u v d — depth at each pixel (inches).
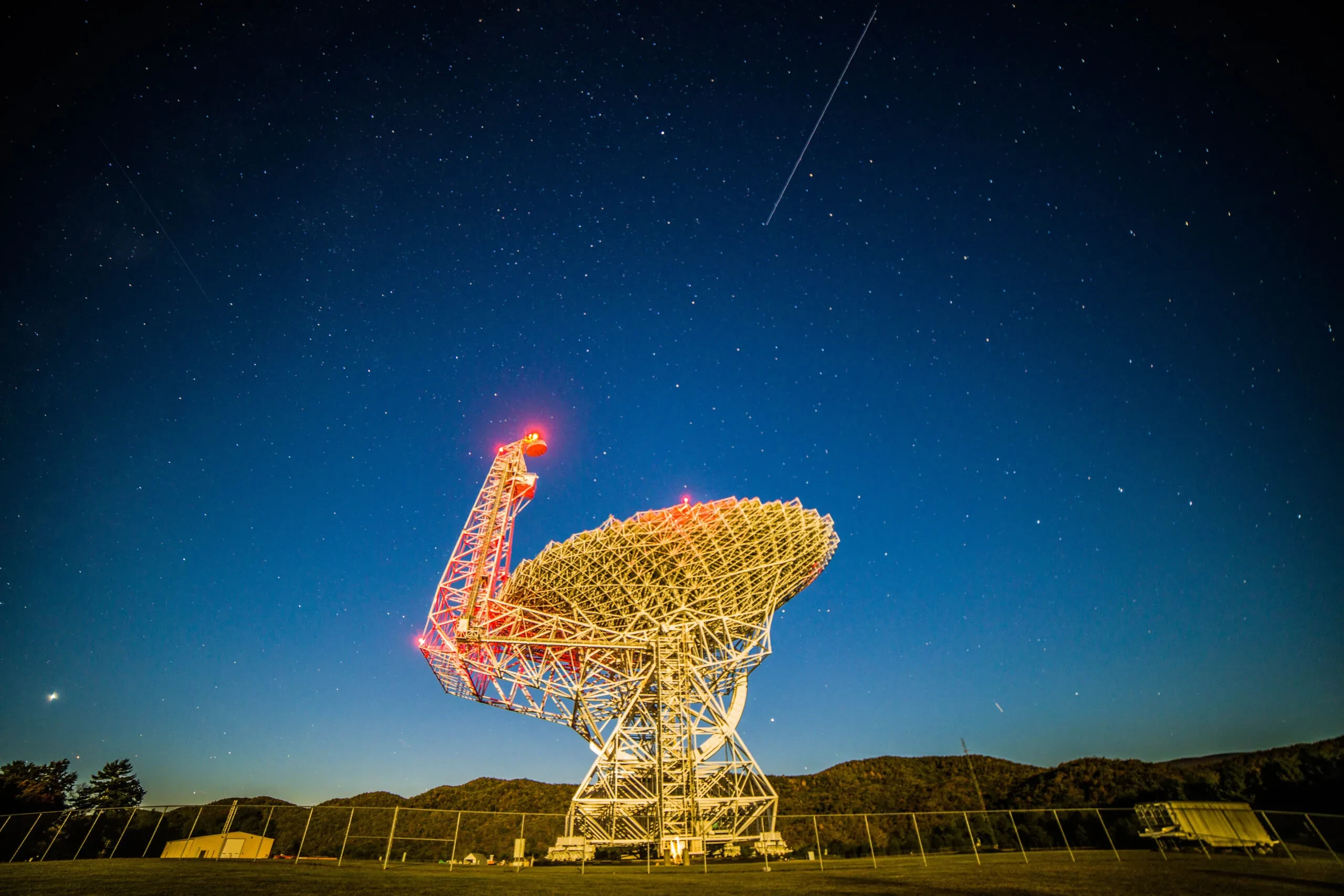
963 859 1295.5
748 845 1402.6
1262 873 889.5
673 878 924.6
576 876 968.9
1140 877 864.3
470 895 666.2
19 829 1588.3
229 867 966.4
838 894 711.1
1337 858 1066.7
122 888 665.6
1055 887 776.9
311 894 643.5
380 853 2114.9
